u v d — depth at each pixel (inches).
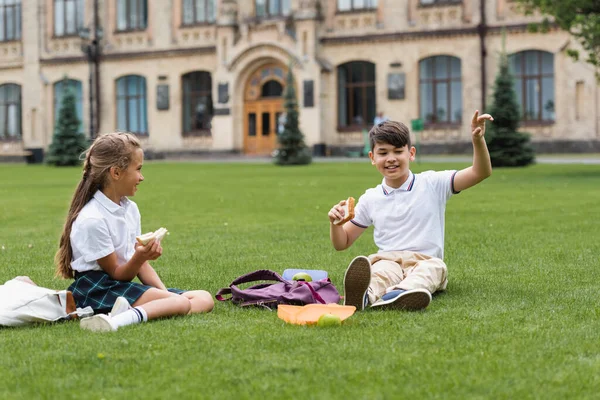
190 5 2252.7
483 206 746.2
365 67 2086.6
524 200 808.3
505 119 1547.7
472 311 277.6
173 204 830.5
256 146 2183.8
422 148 2015.3
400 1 2032.5
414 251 315.6
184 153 2255.2
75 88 2384.4
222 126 2181.3
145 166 1804.9
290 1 2124.8
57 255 280.8
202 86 2260.1
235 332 247.3
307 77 2073.1
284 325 258.2
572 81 1893.5
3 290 266.1
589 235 514.0
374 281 297.6
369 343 230.7
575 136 1900.8
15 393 188.7
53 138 2119.8
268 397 182.4
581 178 1159.6
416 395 182.5
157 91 2278.5
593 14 1186.6
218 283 352.2
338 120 2110.0
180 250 469.4
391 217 317.7
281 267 398.0
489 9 1961.1
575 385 188.7
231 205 810.8
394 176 313.9
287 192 981.8
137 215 289.1
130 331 248.8
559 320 261.0
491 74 1961.1
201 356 217.9
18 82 2442.2
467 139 1984.5
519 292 315.3
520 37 1932.8
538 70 1934.1
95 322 252.2
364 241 510.9
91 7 2337.6
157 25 2281.0
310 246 482.9
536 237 505.4
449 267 386.0
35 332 251.9
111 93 2337.6
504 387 187.5
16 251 480.7
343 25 2081.7
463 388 187.0
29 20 2418.8
